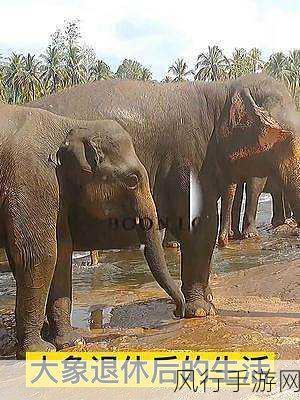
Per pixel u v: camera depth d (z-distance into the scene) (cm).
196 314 688
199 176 682
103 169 570
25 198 541
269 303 754
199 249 688
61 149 564
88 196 575
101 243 617
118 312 746
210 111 693
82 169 563
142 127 673
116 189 577
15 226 542
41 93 5103
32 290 557
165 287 612
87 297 839
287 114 701
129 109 676
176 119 680
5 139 544
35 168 547
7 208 542
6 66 5241
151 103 683
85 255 1193
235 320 670
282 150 698
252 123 684
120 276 993
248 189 1391
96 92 688
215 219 698
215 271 1002
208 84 711
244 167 703
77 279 974
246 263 1072
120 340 612
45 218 552
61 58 5338
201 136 684
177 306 636
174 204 682
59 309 623
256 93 706
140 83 704
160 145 678
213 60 5644
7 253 577
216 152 692
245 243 1310
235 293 817
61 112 674
